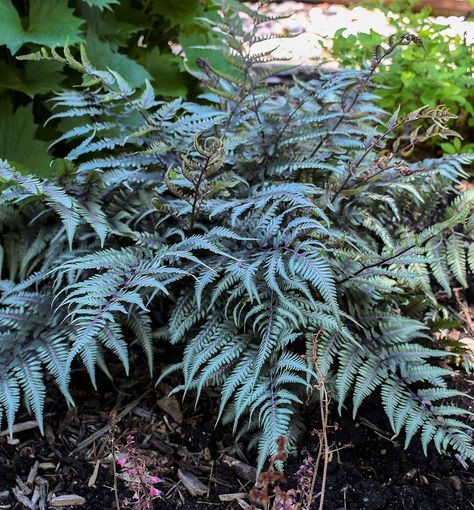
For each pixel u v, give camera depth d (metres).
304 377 2.25
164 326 2.37
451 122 3.63
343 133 2.49
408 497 2.14
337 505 2.10
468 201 2.62
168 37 3.74
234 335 2.20
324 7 5.45
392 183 2.56
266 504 1.50
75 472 2.20
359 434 2.31
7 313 2.29
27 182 2.13
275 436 1.93
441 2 5.20
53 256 2.44
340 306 2.35
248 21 5.19
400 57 3.54
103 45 3.02
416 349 2.24
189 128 2.47
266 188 2.46
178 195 2.21
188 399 2.42
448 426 2.11
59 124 2.92
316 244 2.30
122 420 2.36
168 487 2.16
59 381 2.10
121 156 2.47
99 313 2.01
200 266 2.27
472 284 2.96
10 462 2.21
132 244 2.48
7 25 2.66
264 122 2.56
